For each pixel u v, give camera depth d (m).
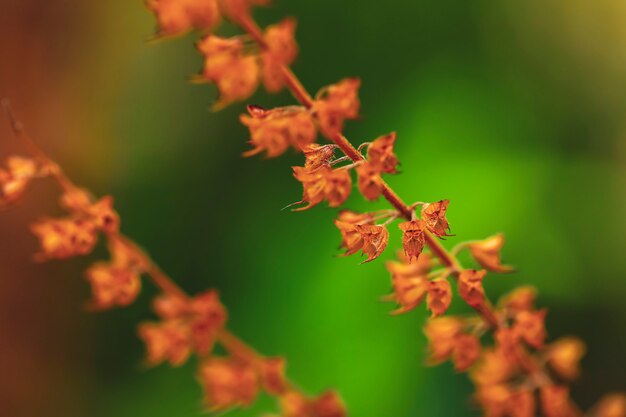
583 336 0.83
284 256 0.84
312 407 0.45
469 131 0.84
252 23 0.39
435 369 0.78
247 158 0.88
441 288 0.39
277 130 0.38
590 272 0.83
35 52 0.90
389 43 0.88
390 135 0.37
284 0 0.88
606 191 0.85
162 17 0.38
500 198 0.81
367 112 0.85
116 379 0.88
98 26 0.93
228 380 0.45
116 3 0.93
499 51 0.88
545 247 0.81
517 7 0.90
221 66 0.39
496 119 0.86
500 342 0.43
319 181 0.37
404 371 0.78
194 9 0.38
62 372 0.88
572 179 0.85
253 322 0.82
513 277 0.81
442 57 0.87
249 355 0.46
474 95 0.86
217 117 0.91
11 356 0.86
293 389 0.46
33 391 0.87
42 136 0.89
